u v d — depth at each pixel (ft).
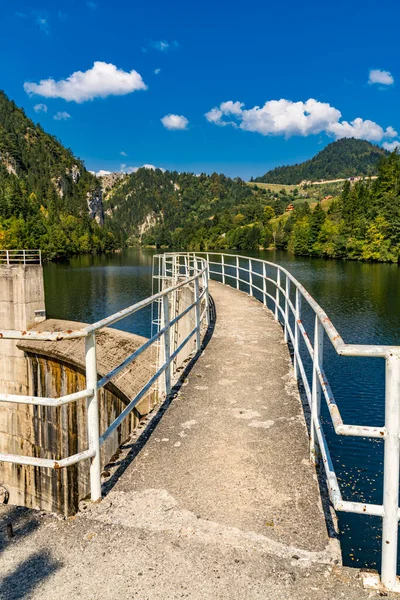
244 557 8.57
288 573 8.14
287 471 11.85
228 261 260.62
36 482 51.83
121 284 199.52
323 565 8.36
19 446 55.21
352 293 124.98
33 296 64.85
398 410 7.36
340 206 358.43
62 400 9.43
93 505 10.33
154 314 136.77
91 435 10.37
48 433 53.36
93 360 10.25
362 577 8.02
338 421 7.67
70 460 9.77
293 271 189.67
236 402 16.78
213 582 7.92
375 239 242.37
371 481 30.86
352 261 250.78
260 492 10.87
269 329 29.94
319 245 287.07
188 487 11.11
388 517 7.63
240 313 36.70
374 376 55.47
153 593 7.67
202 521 9.71
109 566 8.31
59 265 308.60
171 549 8.79
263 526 9.53
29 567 8.29
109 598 7.57
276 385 18.61
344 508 7.82
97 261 357.41
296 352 18.67
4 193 413.59
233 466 12.13
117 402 44.88
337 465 33.27
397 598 7.51
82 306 145.18
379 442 36.88
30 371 56.34
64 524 9.59
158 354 46.96
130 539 9.08
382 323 87.71
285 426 14.64
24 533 9.27
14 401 9.53
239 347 25.02
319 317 10.52
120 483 11.34
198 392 17.90
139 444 13.50
